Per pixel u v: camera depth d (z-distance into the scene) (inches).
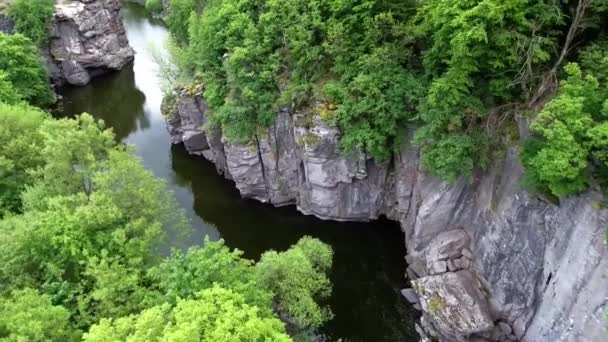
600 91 1003.9
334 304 1550.2
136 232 1280.8
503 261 1296.8
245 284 1117.7
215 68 1924.2
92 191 1341.0
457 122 1272.1
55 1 3149.6
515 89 1285.7
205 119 2121.1
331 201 1788.9
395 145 1577.3
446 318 1296.8
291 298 1322.6
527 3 1135.6
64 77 3147.1
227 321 882.8
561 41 1234.6
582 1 1096.8
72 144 1314.0
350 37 1566.2
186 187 2110.0
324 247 1539.1
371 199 1769.2
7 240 1116.5
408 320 1467.8
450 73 1226.0
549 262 1157.1
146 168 2250.2
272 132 1788.9
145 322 876.0
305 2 1704.0
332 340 1435.8
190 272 1066.7
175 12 2792.8
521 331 1279.5
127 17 4274.1
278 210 1935.3
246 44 1723.7
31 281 1129.4
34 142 1486.2
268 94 1729.8
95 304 1139.9
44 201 1305.4
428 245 1547.7
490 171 1338.6
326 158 1668.3
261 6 1845.5
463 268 1419.8
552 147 988.6
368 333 1451.8
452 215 1480.1
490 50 1179.3
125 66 3452.3
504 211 1277.1
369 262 1686.8
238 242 1804.9
